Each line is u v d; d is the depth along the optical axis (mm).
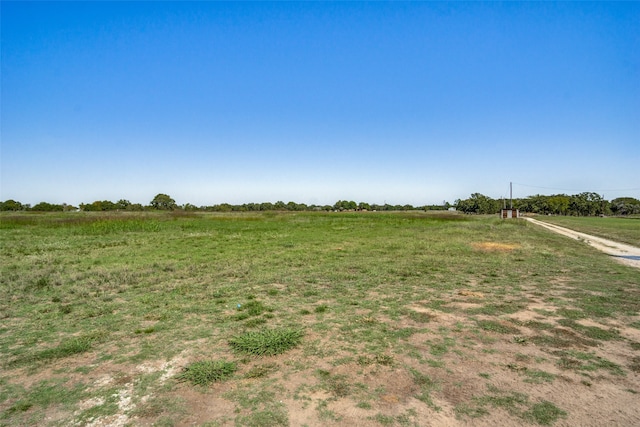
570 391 3230
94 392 3330
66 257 11477
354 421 2830
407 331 4738
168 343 4457
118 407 3080
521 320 5145
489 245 14172
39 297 6691
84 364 3910
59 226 23781
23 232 20484
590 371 3600
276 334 4512
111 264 10188
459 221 34562
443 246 13727
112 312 5773
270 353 4074
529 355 3980
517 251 12508
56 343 4523
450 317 5316
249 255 11672
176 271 9023
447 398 3141
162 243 15328
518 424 2762
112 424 2848
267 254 11859
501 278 8078
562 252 12422
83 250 13172
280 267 9484
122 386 3432
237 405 3078
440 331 4742
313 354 4070
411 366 3744
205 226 25516
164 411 3008
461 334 4629
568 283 7547
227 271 8906
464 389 3283
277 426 2781
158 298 6562
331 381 3455
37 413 3006
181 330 4906
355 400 3127
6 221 26422
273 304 6105
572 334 4594
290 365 3805
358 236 18172
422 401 3102
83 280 8016
